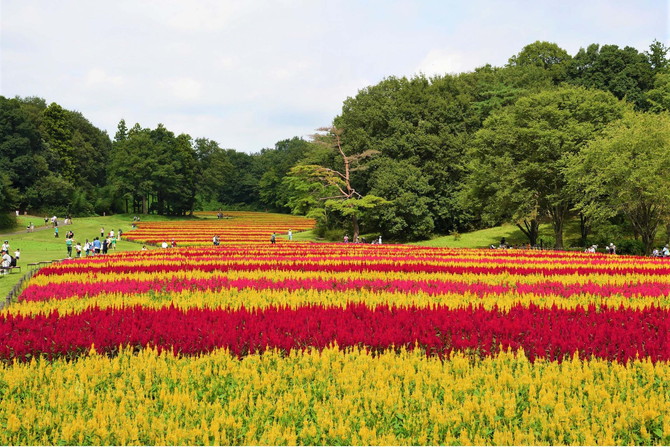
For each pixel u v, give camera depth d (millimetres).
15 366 8109
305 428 6211
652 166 31312
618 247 36281
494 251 32812
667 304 13680
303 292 15141
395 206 51094
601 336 9289
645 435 6184
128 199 96188
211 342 9180
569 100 41375
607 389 7434
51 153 81562
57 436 6273
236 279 17859
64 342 9078
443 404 6938
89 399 7059
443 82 63281
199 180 105688
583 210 35594
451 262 24203
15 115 74938
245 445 6043
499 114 47469
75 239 53062
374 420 6570
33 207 76500
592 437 6020
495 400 6875
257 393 7379
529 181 41031
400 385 7523
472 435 6273
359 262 23859
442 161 54781
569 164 36531
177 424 6250
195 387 7688
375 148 57031
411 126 56031
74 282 17500
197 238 52344
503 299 13602
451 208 52875
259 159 147375
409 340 9352
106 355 8594
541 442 6078
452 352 8539
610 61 58625
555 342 8961
